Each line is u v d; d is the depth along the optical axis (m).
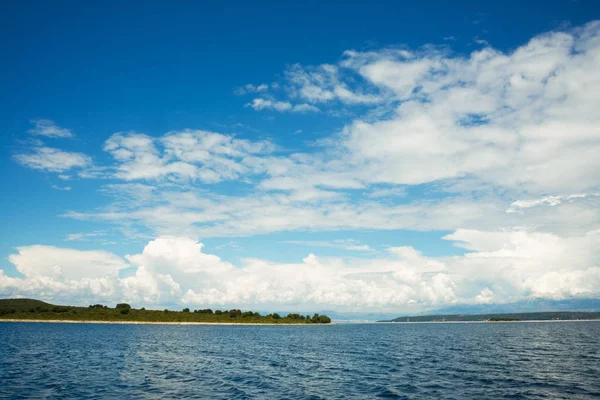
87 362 66.75
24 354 77.88
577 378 48.25
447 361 69.50
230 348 102.88
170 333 177.12
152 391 41.16
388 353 88.00
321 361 72.12
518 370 56.16
